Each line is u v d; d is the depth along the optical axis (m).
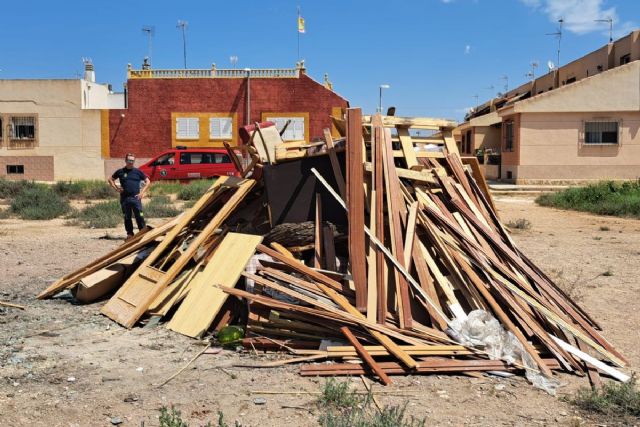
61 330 6.58
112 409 4.52
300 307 5.82
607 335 6.64
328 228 7.05
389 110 8.25
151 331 6.51
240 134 8.43
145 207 19.36
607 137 28.94
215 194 8.41
